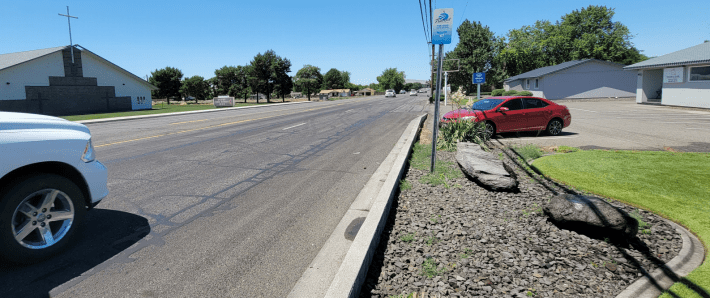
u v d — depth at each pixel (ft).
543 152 31.01
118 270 10.96
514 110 39.63
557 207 14.40
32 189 10.66
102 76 118.93
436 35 21.08
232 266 11.27
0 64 104.32
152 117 82.33
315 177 22.38
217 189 19.63
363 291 9.80
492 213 15.97
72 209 11.91
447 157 28.30
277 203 17.34
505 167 21.72
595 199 14.38
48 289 9.89
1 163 10.00
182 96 237.25
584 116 64.75
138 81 129.90
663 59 86.58
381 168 24.53
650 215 15.90
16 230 10.71
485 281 10.39
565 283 10.41
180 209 16.43
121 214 15.70
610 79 122.21
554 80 122.21
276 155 29.76
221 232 13.88
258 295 9.75
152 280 10.44
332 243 12.73
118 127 55.11
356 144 35.65
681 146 32.94
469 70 196.34
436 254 12.01
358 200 17.74
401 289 9.96
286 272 10.92
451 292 9.82
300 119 65.26
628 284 10.42
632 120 56.59
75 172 12.28
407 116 70.03
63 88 109.19
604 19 205.26
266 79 207.62
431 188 19.67
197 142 36.76
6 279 10.29
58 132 11.73
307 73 369.91
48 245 11.30
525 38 226.99
